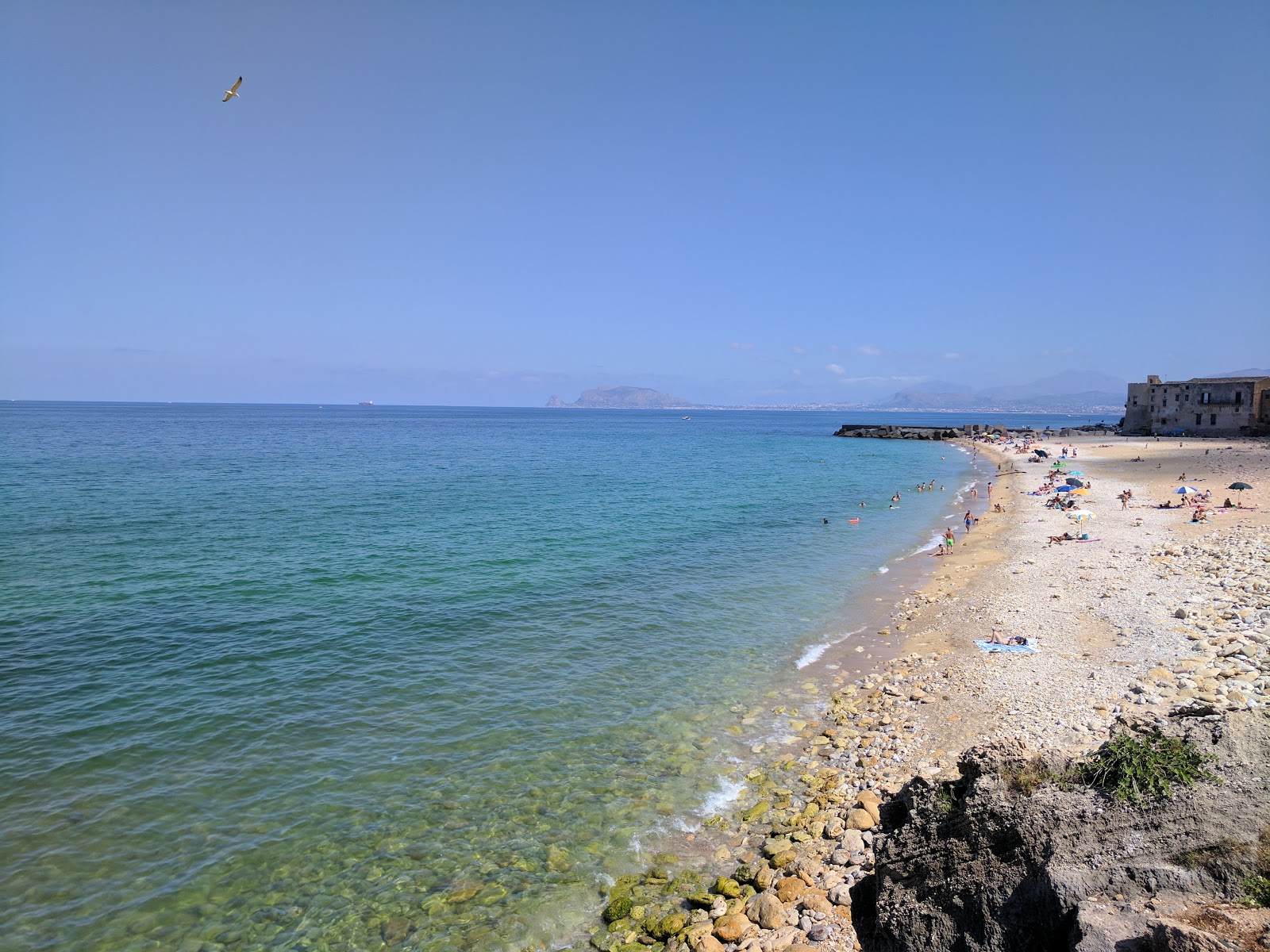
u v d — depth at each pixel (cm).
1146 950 653
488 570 3362
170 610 2645
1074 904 753
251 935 1137
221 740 1714
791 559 3762
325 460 9062
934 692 1950
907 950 866
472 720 1845
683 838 1366
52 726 1755
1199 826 782
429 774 1588
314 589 2962
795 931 1077
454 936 1131
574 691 2030
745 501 6016
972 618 2592
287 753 1664
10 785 1499
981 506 5769
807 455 11481
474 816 1438
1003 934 801
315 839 1362
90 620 2508
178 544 3738
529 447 12694
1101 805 830
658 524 4784
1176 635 2142
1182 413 11956
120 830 1370
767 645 2428
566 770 1609
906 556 3862
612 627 2598
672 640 2464
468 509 5222
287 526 4341
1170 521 4194
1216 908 707
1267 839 754
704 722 1844
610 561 3634
